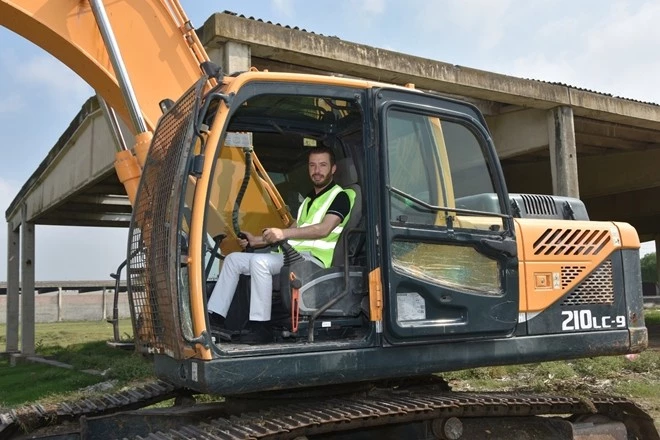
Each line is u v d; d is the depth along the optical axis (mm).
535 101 11664
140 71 4816
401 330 3746
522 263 4387
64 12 4539
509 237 4289
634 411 4973
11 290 19703
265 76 3662
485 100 12484
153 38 4891
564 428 4609
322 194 4270
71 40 4543
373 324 3746
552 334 4457
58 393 9688
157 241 3713
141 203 4176
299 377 3514
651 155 16750
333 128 4715
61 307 38656
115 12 4781
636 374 9547
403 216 3879
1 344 25312
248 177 4746
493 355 4172
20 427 4738
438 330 3875
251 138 4770
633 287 4906
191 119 3496
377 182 3826
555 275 4512
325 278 3904
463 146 4266
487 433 4441
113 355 14867
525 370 9414
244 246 4566
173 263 3406
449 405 4039
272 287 3990
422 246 3967
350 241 4109
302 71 9617
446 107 4195
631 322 4832
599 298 4715
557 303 4512
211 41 8203
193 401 5273
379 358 3750
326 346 3607
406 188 3969
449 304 3961
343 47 9117
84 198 15617
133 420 4609
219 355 3352
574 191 11938
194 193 3473
